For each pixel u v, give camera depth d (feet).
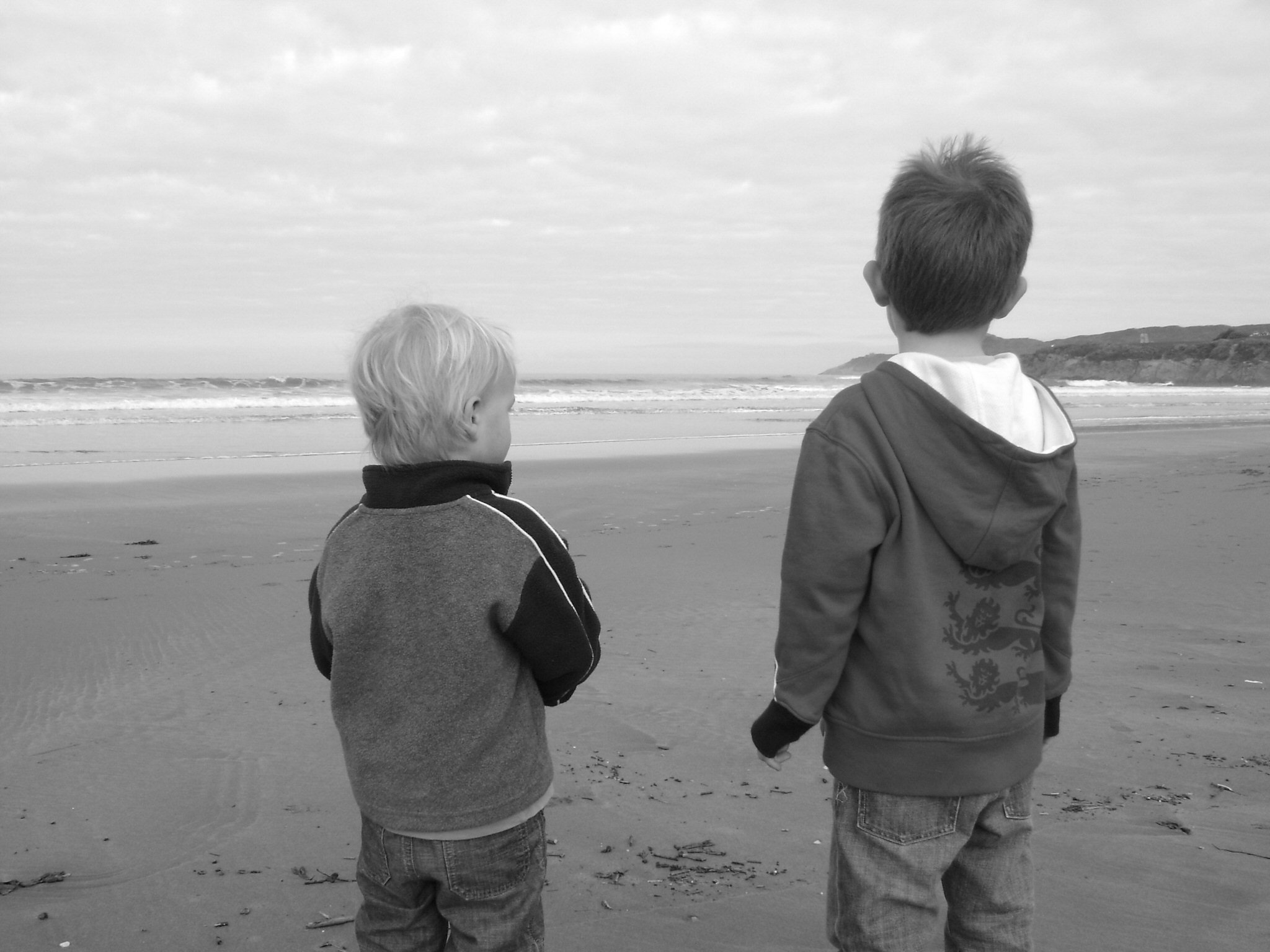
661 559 23.91
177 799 10.12
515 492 36.22
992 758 5.12
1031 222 5.24
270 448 53.52
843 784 5.27
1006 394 4.92
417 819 5.09
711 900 8.07
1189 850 8.79
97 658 15.30
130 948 7.36
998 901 5.40
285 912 7.89
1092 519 28.35
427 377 5.03
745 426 76.28
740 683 14.26
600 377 287.69
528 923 5.46
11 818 9.64
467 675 5.02
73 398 96.32
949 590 5.03
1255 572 20.75
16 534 27.04
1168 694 13.25
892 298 5.36
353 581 5.08
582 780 10.69
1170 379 263.08
